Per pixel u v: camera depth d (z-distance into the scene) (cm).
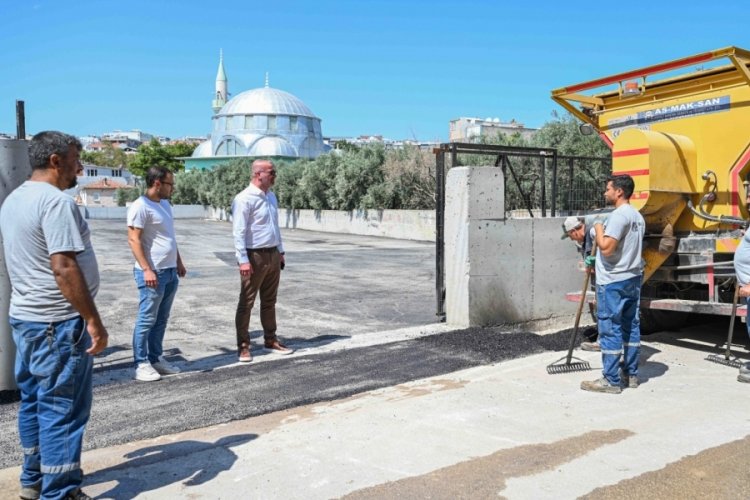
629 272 556
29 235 337
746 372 594
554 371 627
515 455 424
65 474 346
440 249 880
